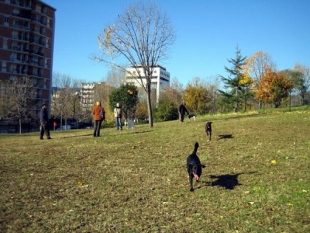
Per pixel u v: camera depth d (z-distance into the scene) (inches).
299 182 319.3
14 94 1840.6
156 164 416.5
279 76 1836.9
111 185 335.6
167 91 2778.1
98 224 239.3
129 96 2071.9
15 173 384.8
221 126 713.0
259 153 441.7
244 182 331.9
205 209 266.8
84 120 2625.5
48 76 2957.7
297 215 248.4
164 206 275.3
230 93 2202.3
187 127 767.7
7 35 2610.7
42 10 2883.9
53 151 530.3
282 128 625.3
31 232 224.7
